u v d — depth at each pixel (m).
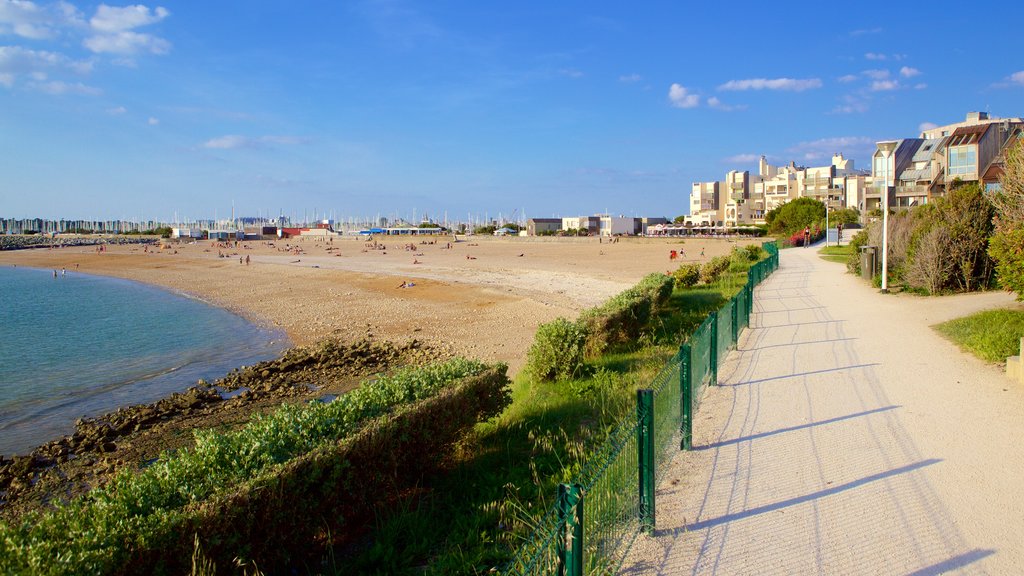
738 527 5.05
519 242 116.75
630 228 139.75
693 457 6.61
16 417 14.76
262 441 5.35
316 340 23.56
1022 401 7.99
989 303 15.41
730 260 34.50
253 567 4.57
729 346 11.94
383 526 5.57
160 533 4.05
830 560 4.50
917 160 65.31
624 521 4.69
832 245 52.97
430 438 6.51
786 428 7.42
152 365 20.30
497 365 8.52
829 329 14.23
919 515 5.10
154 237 169.12
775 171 143.62
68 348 23.42
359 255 80.38
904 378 9.45
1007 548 4.54
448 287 38.88
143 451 11.94
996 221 12.09
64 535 4.01
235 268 62.84
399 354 20.20
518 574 3.57
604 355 12.72
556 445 7.53
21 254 107.00
